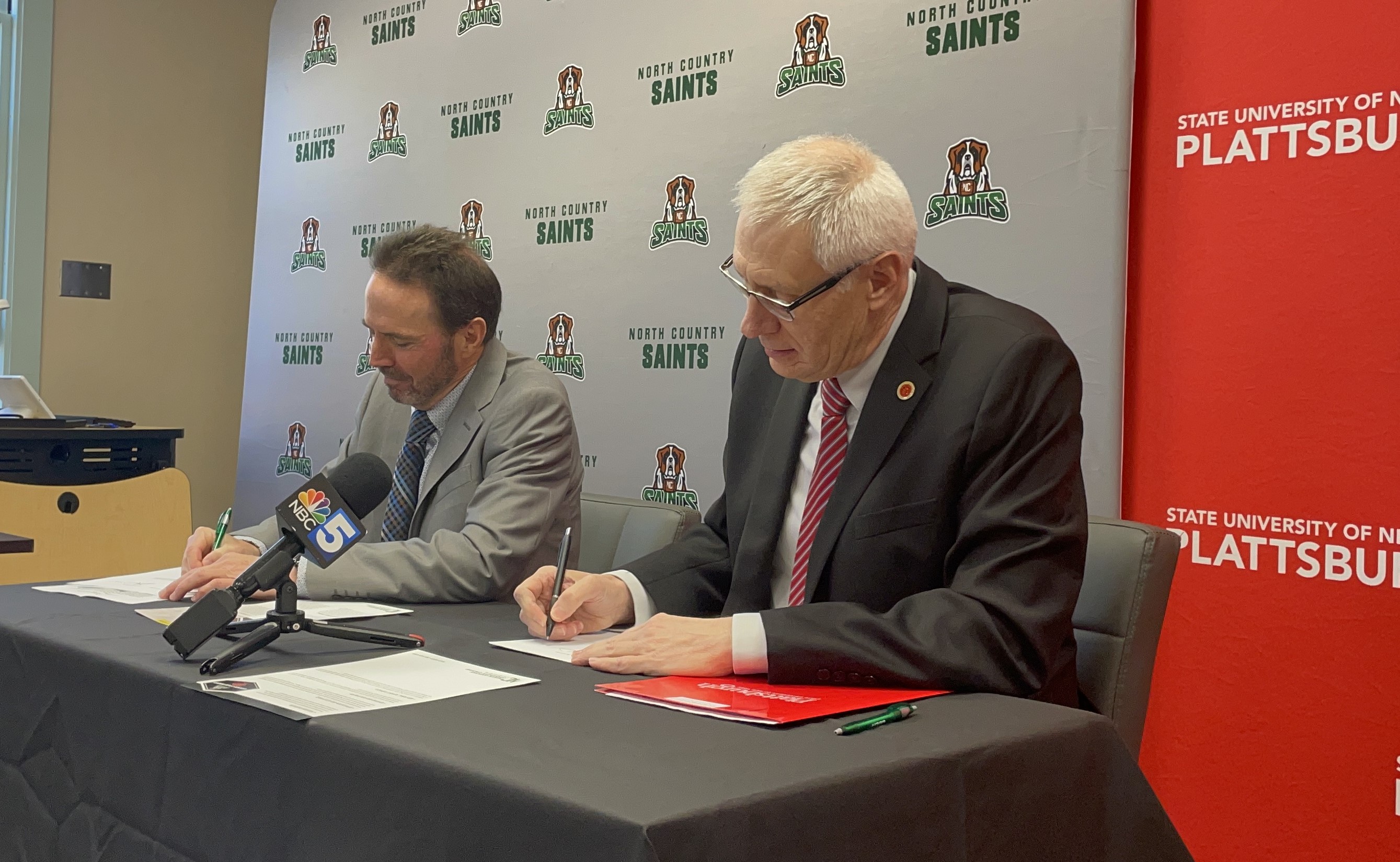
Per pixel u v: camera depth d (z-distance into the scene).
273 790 0.90
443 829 0.76
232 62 3.97
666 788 0.72
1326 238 1.88
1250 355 1.96
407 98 3.40
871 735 0.88
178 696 1.00
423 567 1.60
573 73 2.99
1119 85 2.06
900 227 1.31
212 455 3.96
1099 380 2.08
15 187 3.44
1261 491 1.95
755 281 1.30
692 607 1.45
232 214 3.99
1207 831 1.99
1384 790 1.81
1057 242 2.13
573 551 1.94
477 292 1.92
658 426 2.82
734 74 2.66
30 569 2.42
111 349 3.69
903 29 2.35
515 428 1.86
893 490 1.32
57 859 1.13
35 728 1.18
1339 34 1.87
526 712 0.93
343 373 3.54
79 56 3.58
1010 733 0.90
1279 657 1.92
